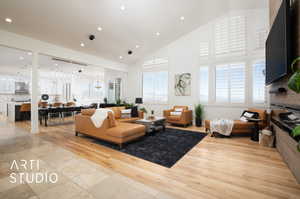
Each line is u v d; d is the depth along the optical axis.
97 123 3.24
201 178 1.85
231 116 4.87
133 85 7.39
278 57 2.23
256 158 2.46
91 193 1.55
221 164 2.24
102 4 3.37
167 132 4.30
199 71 5.46
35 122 4.09
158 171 2.03
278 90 2.37
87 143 3.21
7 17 3.12
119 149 2.85
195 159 2.42
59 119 6.28
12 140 3.42
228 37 4.89
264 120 3.63
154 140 3.48
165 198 1.48
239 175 1.92
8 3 2.81
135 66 7.29
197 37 5.48
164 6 3.88
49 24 3.54
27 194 1.53
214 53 5.15
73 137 3.70
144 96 7.00
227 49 4.91
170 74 6.18
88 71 9.10
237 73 4.75
